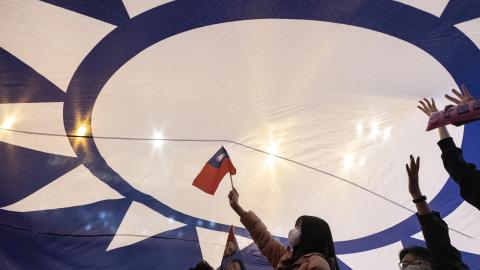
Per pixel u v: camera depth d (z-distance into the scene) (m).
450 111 2.78
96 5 6.07
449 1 5.94
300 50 6.39
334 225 6.88
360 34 6.25
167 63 6.41
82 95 6.46
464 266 2.75
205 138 6.77
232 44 6.34
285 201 6.89
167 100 6.61
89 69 6.37
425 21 6.11
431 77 6.44
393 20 6.12
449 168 2.75
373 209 6.88
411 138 6.76
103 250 6.41
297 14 6.14
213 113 6.69
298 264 3.12
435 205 6.80
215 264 6.54
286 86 6.59
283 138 6.80
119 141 6.68
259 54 6.41
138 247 6.50
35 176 6.49
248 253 6.55
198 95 6.61
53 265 6.26
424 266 3.23
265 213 6.85
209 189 4.91
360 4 6.04
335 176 6.85
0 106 6.40
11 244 6.25
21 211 6.39
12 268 6.16
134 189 6.70
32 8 6.09
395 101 6.61
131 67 6.40
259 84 6.57
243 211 4.10
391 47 6.31
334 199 6.89
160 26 6.18
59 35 6.20
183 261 6.51
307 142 6.82
